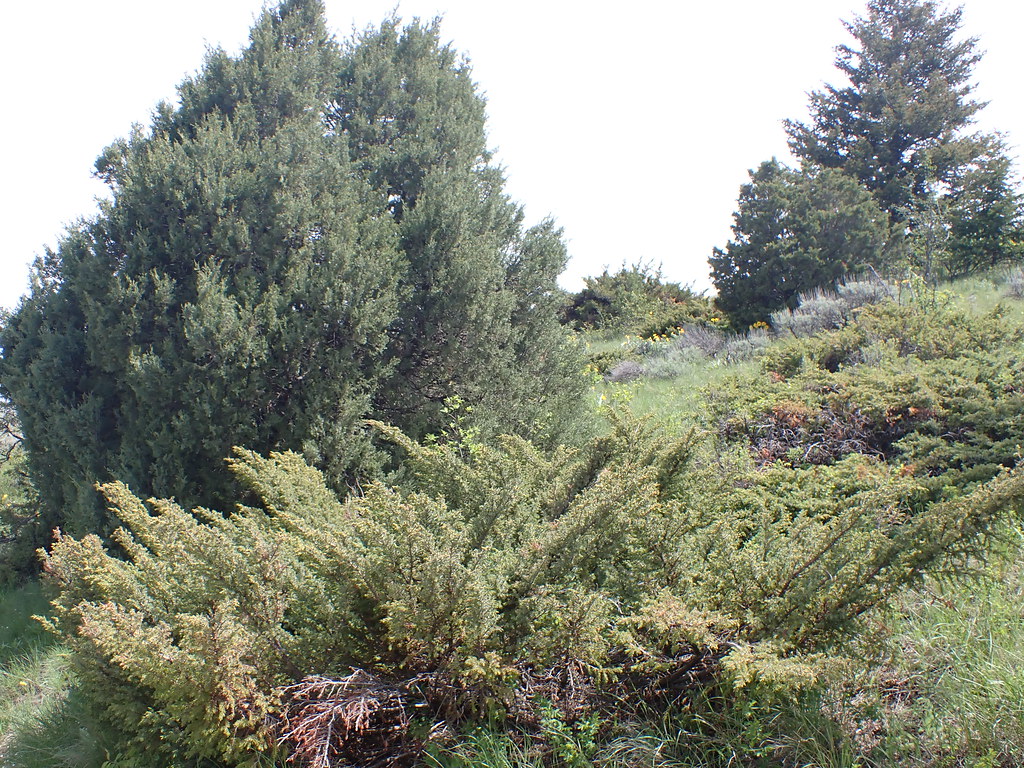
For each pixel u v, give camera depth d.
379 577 2.83
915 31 27.64
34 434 6.37
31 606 6.05
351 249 6.54
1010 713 2.55
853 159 25.28
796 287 18.53
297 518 3.38
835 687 2.67
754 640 2.80
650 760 2.62
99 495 6.11
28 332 6.43
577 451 4.32
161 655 2.47
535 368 8.26
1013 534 3.36
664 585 3.08
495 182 8.72
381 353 7.04
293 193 6.68
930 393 5.18
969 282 15.77
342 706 2.63
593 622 2.71
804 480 4.07
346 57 8.77
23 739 3.77
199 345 5.86
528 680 2.86
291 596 3.03
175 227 6.36
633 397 9.16
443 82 8.91
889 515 3.45
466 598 2.68
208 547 2.91
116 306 6.09
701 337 14.96
